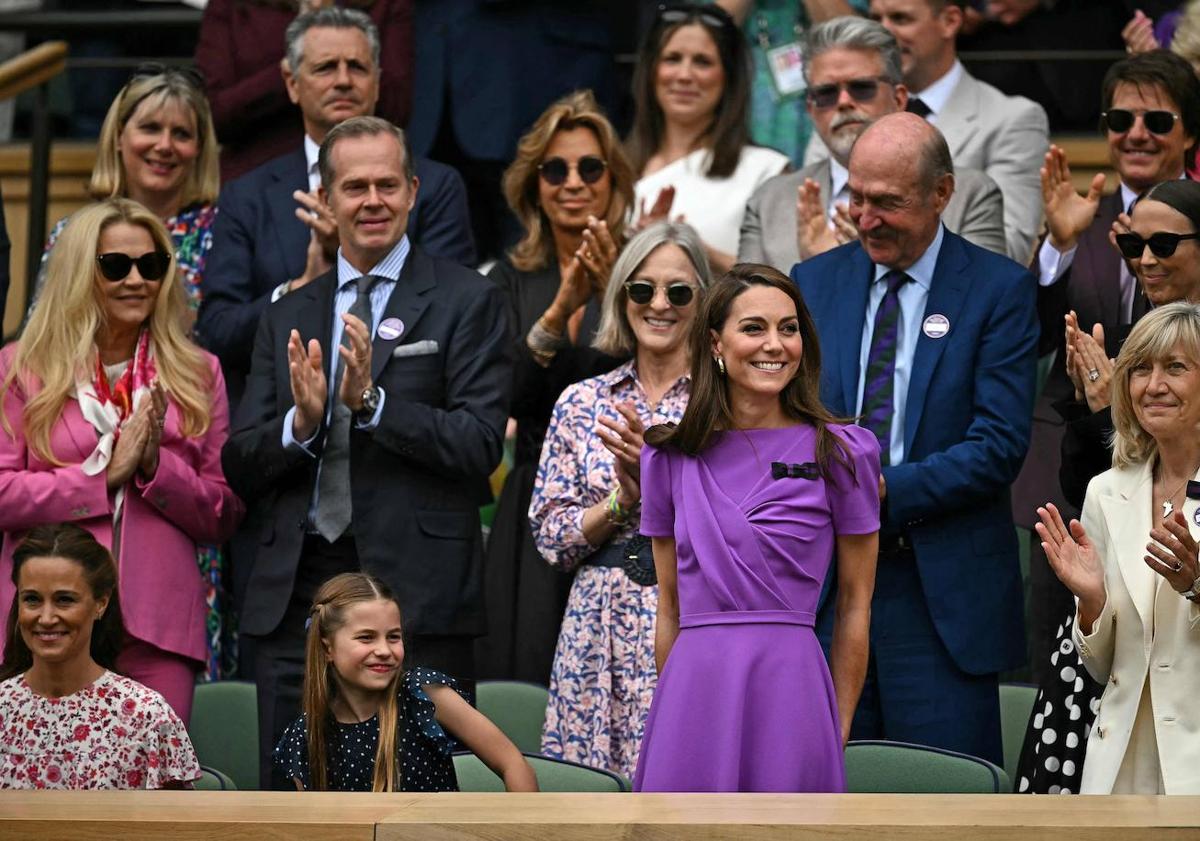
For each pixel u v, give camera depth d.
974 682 19.09
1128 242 19.83
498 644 22.50
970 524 19.27
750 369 16.11
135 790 14.52
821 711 15.83
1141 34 26.09
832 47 23.47
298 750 17.80
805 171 24.48
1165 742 16.47
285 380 20.59
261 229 23.89
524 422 23.16
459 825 12.55
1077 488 19.23
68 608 17.95
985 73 29.55
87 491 20.16
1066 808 12.96
